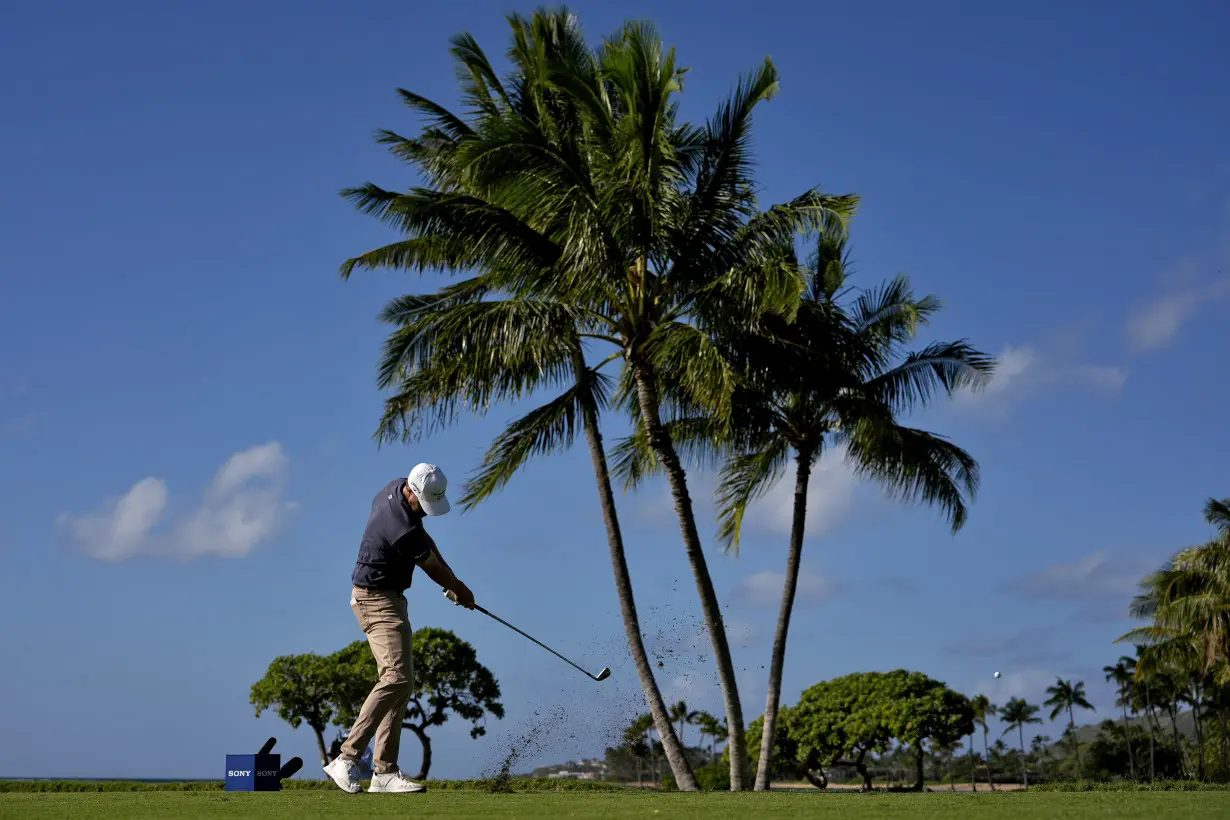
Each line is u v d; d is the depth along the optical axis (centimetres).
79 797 539
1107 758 8956
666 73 1441
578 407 1656
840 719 6128
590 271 1426
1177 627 3719
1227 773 6762
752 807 389
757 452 2012
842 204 1488
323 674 3816
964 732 5956
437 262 1745
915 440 1894
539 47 1491
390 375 1560
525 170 1444
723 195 1584
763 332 1675
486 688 3897
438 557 555
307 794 560
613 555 1677
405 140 1728
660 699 1627
